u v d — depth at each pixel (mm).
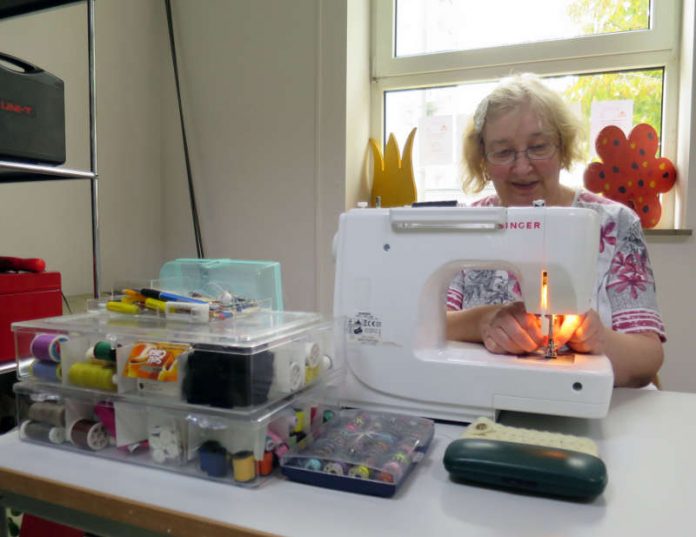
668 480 581
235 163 1971
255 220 1959
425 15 1974
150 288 797
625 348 982
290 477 588
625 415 804
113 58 1851
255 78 1915
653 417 794
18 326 739
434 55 1937
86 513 574
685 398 895
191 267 1306
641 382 1034
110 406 662
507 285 1322
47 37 1614
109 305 763
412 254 796
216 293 878
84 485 577
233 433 591
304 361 667
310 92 1841
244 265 1283
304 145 1864
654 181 1601
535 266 745
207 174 2020
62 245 1686
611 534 472
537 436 624
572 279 732
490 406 750
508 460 550
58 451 674
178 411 610
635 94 1749
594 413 706
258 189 1943
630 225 1210
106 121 1834
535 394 729
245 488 570
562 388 715
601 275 1181
